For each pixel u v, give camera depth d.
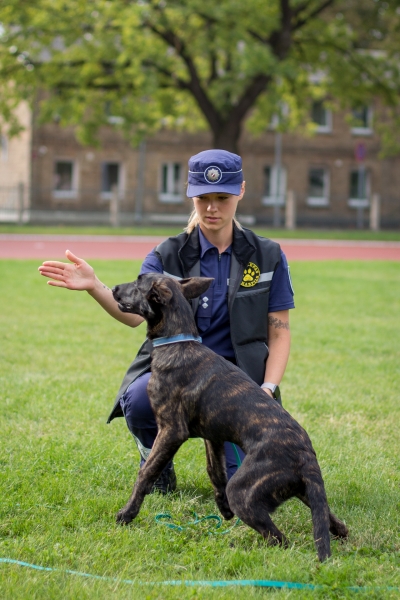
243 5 24.50
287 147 39.56
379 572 3.60
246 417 3.77
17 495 4.41
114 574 3.55
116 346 8.94
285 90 29.72
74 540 3.88
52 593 3.30
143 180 37.69
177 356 3.97
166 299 3.92
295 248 24.78
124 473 4.91
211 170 4.28
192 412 3.93
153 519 4.26
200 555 3.77
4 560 3.62
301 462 3.62
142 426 4.70
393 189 41.22
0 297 12.17
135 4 24.12
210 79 28.75
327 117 40.22
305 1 27.38
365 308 12.16
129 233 28.77
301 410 6.57
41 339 9.11
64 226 33.81
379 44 31.55
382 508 4.44
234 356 4.58
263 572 3.53
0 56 26.48
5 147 38.03
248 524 3.68
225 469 4.25
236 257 4.55
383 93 30.77
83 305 11.73
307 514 4.41
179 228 34.34
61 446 5.34
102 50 25.77
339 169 40.47
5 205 35.41
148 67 26.67
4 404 6.38
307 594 3.35
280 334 4.65
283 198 39.66
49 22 25.22
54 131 35.94
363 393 7.23
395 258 21.98
